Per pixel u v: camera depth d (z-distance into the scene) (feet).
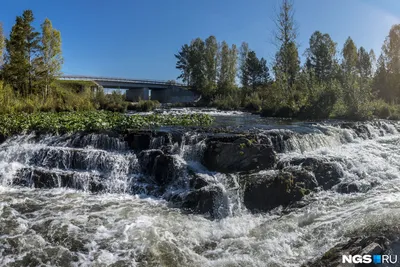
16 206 22.63
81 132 35.60
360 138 41.34
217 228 19.60
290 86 77.30
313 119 58.44
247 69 191.62
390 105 69.77
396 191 24.89
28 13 95.04
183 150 29.07
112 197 24.97
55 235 18.15
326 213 20.52
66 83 120.47
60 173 27.53
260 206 22.25
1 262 15.34
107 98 90.63
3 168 28.73
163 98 224.33
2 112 52.75
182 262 15.61
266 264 15.19
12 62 88.43
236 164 26.22
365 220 18.54
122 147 32.32
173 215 21.38
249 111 92.73
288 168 26.32
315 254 15.69
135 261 15.65
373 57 144.36
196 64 209.87
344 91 60.75
